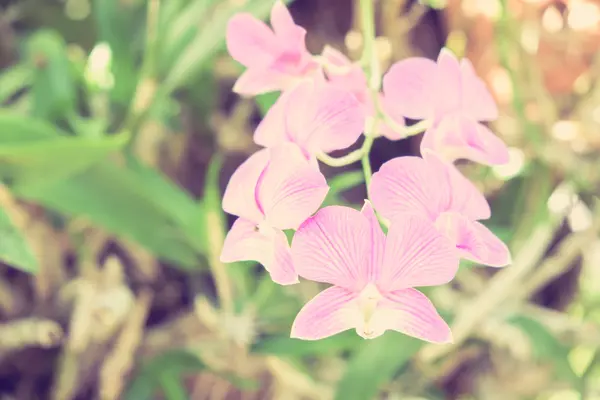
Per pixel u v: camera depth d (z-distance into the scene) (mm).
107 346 544
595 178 575
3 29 624
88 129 535
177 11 547
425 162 358
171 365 536
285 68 387
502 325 553
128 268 578
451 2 608
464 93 382
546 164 573
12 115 473
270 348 499
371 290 351
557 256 569
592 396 593
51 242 552
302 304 533
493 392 588
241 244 354
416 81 377
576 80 607
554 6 579
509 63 559
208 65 583
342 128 365
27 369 545
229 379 538
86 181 507
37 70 540
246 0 533
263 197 351
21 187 486
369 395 495
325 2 639
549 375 584
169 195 518
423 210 357
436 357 553
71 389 537
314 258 349
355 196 592
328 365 559
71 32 645
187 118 618
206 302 521
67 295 548
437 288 554
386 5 598
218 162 496
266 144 367
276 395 563
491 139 382
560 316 561
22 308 551
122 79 552
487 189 604
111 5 554
